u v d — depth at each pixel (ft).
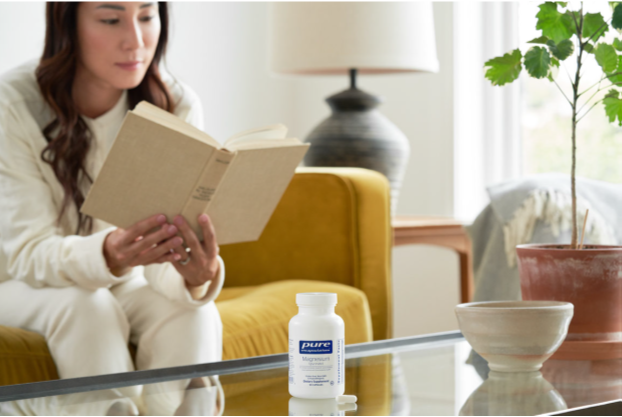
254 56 10.97
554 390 2.81
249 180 4.30
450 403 2.62
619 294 3.42
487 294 7.11
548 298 3.44
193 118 5.65
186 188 4.13
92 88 5.20
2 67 8.37
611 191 6.93
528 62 3.62
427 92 10.02
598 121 8.98
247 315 5.59
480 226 7.38
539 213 6.74
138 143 3.88
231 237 4.55
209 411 2.58
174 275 4.66
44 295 4.43
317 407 2.60
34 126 4.93
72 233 4.99
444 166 9.85
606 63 3.60
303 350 2.72
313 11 8.04
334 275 6.80
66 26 4.96
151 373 3.24
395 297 10.30
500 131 9.75
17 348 4.15
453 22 9.73
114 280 4.37
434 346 3.85
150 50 5.13
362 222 6.79
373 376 3.09
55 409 2.65
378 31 7.97
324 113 11.15
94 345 4.28
